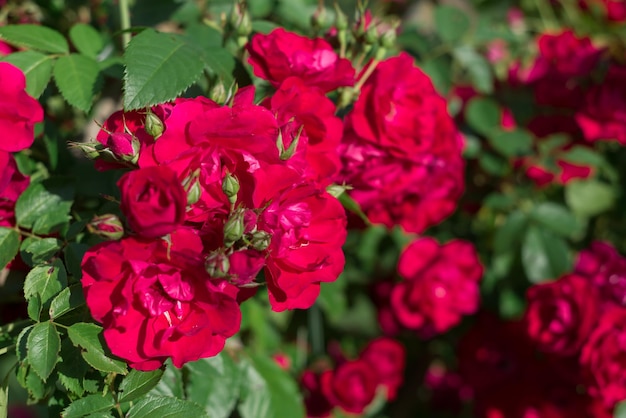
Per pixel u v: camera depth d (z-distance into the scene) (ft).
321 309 3.83
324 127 2.51
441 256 3.72
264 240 2.34
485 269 4.16
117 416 2.50
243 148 2.35
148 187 2.28
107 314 2.33
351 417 4.36
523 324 3.37
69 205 2.68
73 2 3.26
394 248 4.03
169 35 2.67
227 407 2.91
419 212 2.99
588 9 4.46
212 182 2.36
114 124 2.51
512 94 4.22
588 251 3.45
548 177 3.77
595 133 3.71
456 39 3.65
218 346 2.38
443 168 2.92
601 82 3.91
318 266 2.40
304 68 2.59
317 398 3.61
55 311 2.44
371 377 3.58
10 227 2.65
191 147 2.35
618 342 3.14
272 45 2.61
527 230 3.64
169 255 2.29
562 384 3.46
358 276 4.13
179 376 2.72
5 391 2.55
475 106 3.74
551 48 3.84
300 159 2.47
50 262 2.53
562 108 3.91
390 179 2.78
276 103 2.53
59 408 2.54
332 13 3.33
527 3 4.84
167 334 2.33
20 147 2.46
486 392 3.66
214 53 2.71
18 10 3.16
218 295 2.31
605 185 4.40
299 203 2.40
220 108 2.36
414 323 3.80
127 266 2.31
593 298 3.20
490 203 3.72
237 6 2.78
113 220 2.31
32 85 2.72
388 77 2.72
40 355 2.41
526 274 3.76
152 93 2.56
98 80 2.77
